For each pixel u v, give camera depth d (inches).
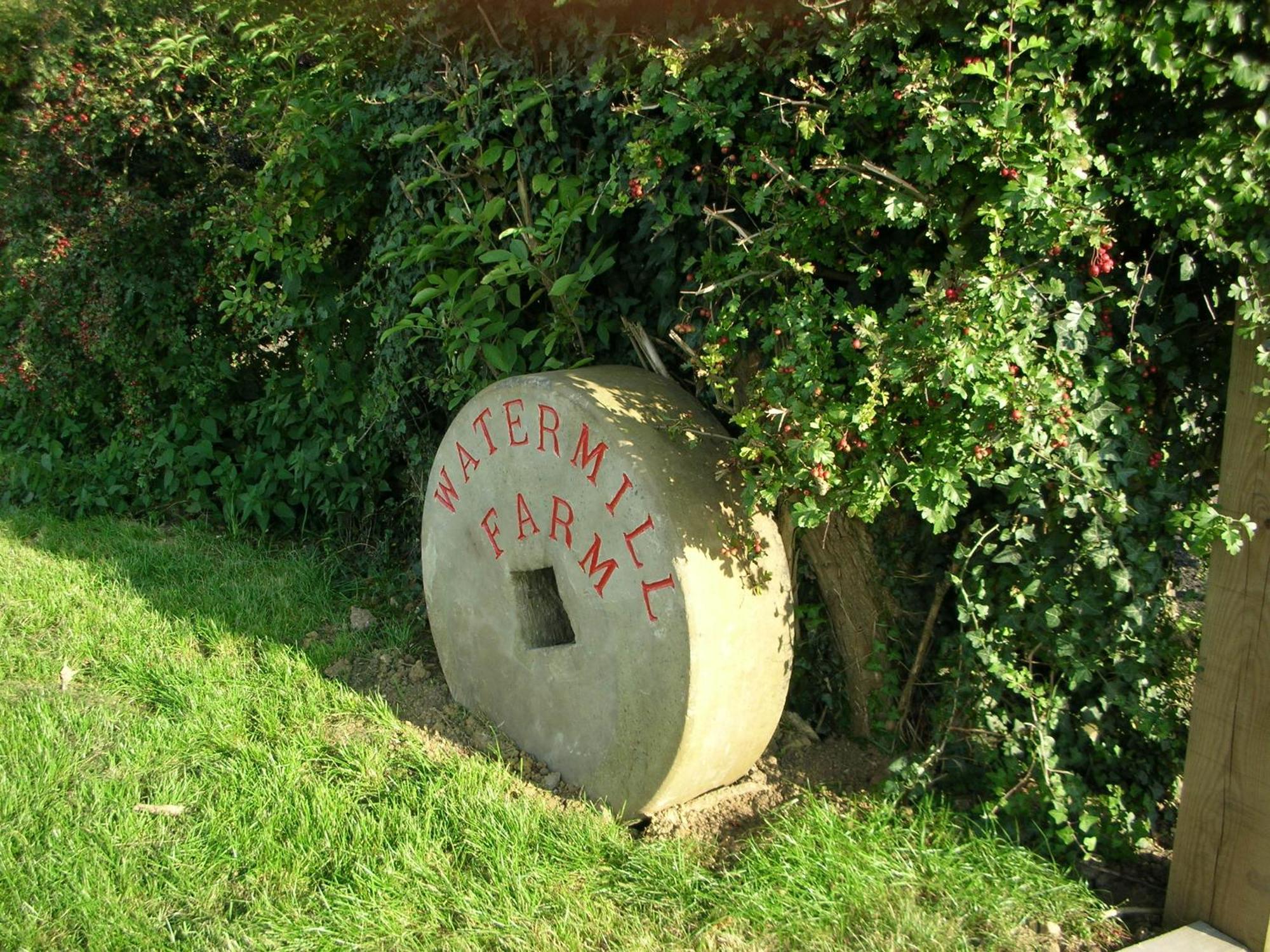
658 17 147.0
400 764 148.0
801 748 153.6
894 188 124.1
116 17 252.5
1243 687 111.1
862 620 150.1
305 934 116.4
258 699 164.4
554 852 130.5
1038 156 113.1
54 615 193.3
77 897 121.0
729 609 131.4
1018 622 133.0
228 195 236.1
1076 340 121.9
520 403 147.6
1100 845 130.0
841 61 122.7
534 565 149.1
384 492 224.5
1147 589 127.3
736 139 140.8
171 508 251.9
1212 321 129.3
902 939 114.3
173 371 253.8
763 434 124.8
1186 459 134.7
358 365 219.5
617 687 138.3
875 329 120.0
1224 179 112.2
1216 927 115.0
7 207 263.7
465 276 169.3
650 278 160.1
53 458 264.2
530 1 161.8
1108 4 110.4
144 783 143.3
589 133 163.0
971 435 118.1
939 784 141.8
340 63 199.3
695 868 127.0
